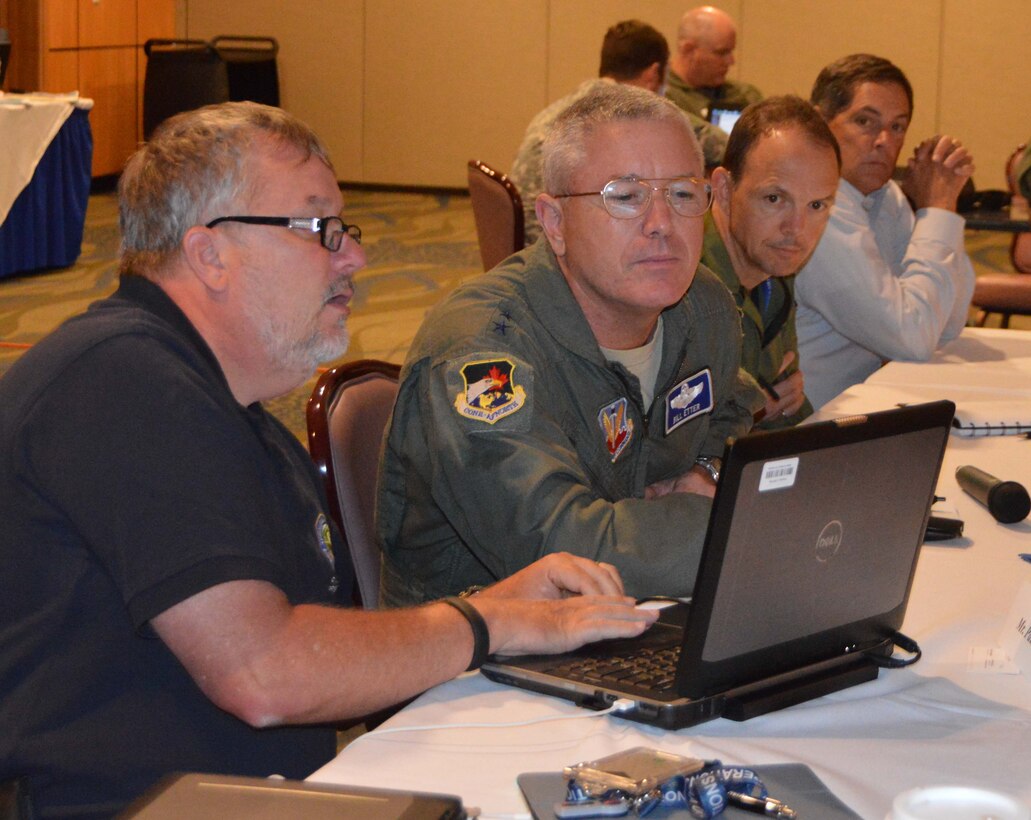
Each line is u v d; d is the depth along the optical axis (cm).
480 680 127
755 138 228
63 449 117
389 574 182
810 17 888
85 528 116
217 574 113
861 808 100
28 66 842
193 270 128
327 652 116
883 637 131
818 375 290
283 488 136
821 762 109
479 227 434
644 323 175
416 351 167
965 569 160
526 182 449
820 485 114
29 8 834
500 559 156
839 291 270
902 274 284
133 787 120
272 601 116
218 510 116
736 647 115
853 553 121
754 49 904
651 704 114
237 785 90
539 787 102
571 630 128
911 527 126
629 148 162
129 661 121
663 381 183
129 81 930
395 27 973
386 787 104
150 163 129
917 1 866
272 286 128
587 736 113
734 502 107
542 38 942
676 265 165
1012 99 859
